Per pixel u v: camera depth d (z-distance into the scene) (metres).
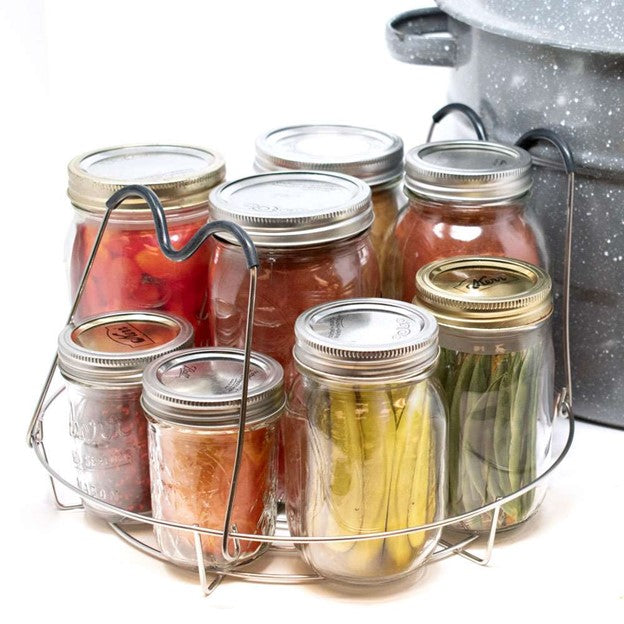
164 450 0.70
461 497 0.76
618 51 0.78
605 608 0.71
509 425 0.75
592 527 0.79
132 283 0.82
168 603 0.72
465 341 0.73
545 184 0.88
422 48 0.95
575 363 0.91
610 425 0.92
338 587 0.73
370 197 0.78
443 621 0.70
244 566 0.75
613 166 0.83
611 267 0.86
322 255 0.74
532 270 0.77
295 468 0.72
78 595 0.73
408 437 0.68
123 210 0.80
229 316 0.76
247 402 0.68
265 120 1.33
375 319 0.71
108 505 0.73
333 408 0.67
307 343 0.67
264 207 0.75
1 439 0.92
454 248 0.82
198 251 0.83
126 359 0.75
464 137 0.97
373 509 0.68
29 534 0.79
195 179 0.81
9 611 0.71
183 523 0.71
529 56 0.85
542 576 0.74
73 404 0.78
